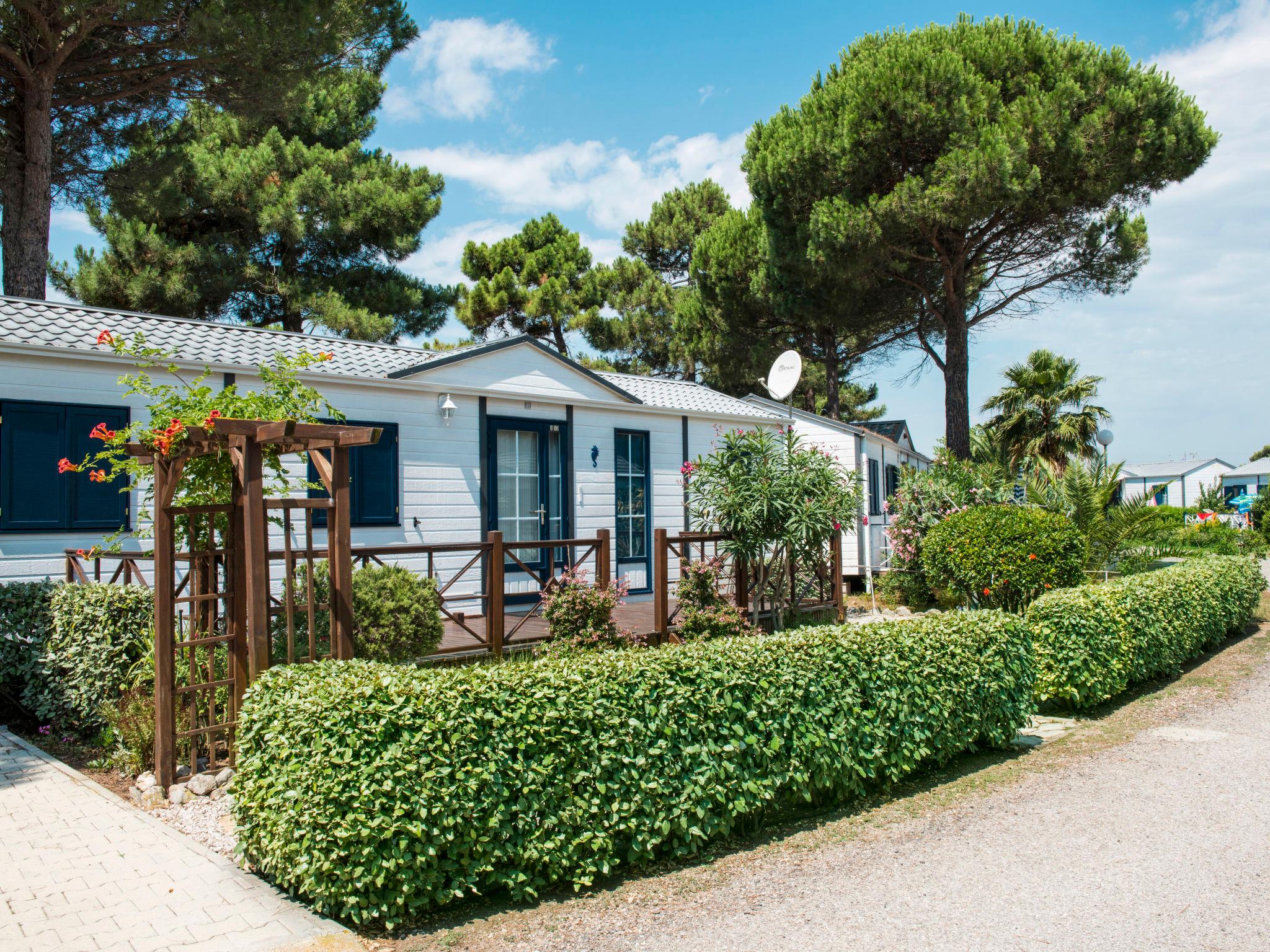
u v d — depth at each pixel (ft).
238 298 59.41
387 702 11.75
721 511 27.40
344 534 15.88
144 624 18.89
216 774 16.07
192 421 15.67
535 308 78.43
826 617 33.71
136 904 11.46
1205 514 96.48
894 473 61.87
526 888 11.98
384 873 11.02
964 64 46.39
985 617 20.59
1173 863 12.96
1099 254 52.24
